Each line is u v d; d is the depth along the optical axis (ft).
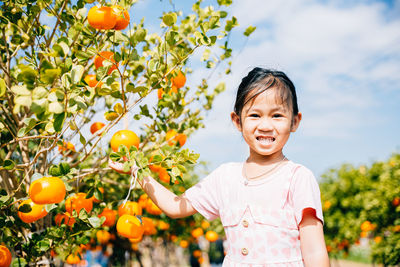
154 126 7.16
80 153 7.20
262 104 4.85
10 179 6.67
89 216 6.15
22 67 4.04
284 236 4.63
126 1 5.45
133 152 5.07
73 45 5.88
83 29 5.60
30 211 5.32
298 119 5.32
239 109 5.24
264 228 4.70
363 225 20.81
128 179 9.66
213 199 5.55
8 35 6.67
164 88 6.18
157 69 5.81
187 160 5.46
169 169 5.52
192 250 26.16
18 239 6.04
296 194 4.68
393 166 20.48
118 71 5.28
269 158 5.12
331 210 26.89
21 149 7.00
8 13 5.98
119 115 5.77
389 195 19.63
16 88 4.12
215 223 20.25
